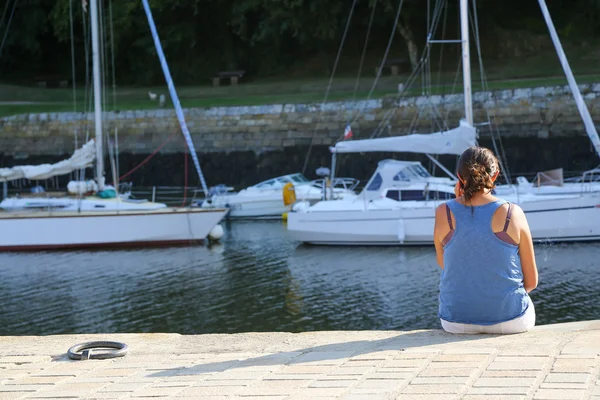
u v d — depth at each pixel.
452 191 27.62
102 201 30.64
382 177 28.56
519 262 6.01
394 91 49.69
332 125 46.62
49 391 5.57
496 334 6.07
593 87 42.12
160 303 20.44
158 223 29.33
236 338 7.25
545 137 42.69
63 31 59.06
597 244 25.62
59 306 20.48
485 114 43.75
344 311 18.84
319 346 6.48
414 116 45.28
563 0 54.44
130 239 29.25
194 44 59.22
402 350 5.84
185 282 22.91
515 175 42.69
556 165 42.22
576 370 4.81
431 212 26.95
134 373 5.99
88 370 6.27
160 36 60.16
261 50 59.78
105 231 29.27
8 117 52.84
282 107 47.66
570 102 42.22
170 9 59.16
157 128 49.53
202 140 48.75
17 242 29.38
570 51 50.88
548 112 42.59
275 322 18.12
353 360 5.70
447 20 54.16
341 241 27.98
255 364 5.92
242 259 26.23
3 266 26.55
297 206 30.44
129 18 58.84
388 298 19.98
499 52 52.84
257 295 20.88
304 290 21.27
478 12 53.81
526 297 6.08
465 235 5.93
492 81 48.03
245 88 54.38
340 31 57.38
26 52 64.25
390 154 44.28
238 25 58.78
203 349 6.86
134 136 49.88
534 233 25.91
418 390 4.72
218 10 60.03
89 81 60.84
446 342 5.95
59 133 51.72
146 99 54.34
